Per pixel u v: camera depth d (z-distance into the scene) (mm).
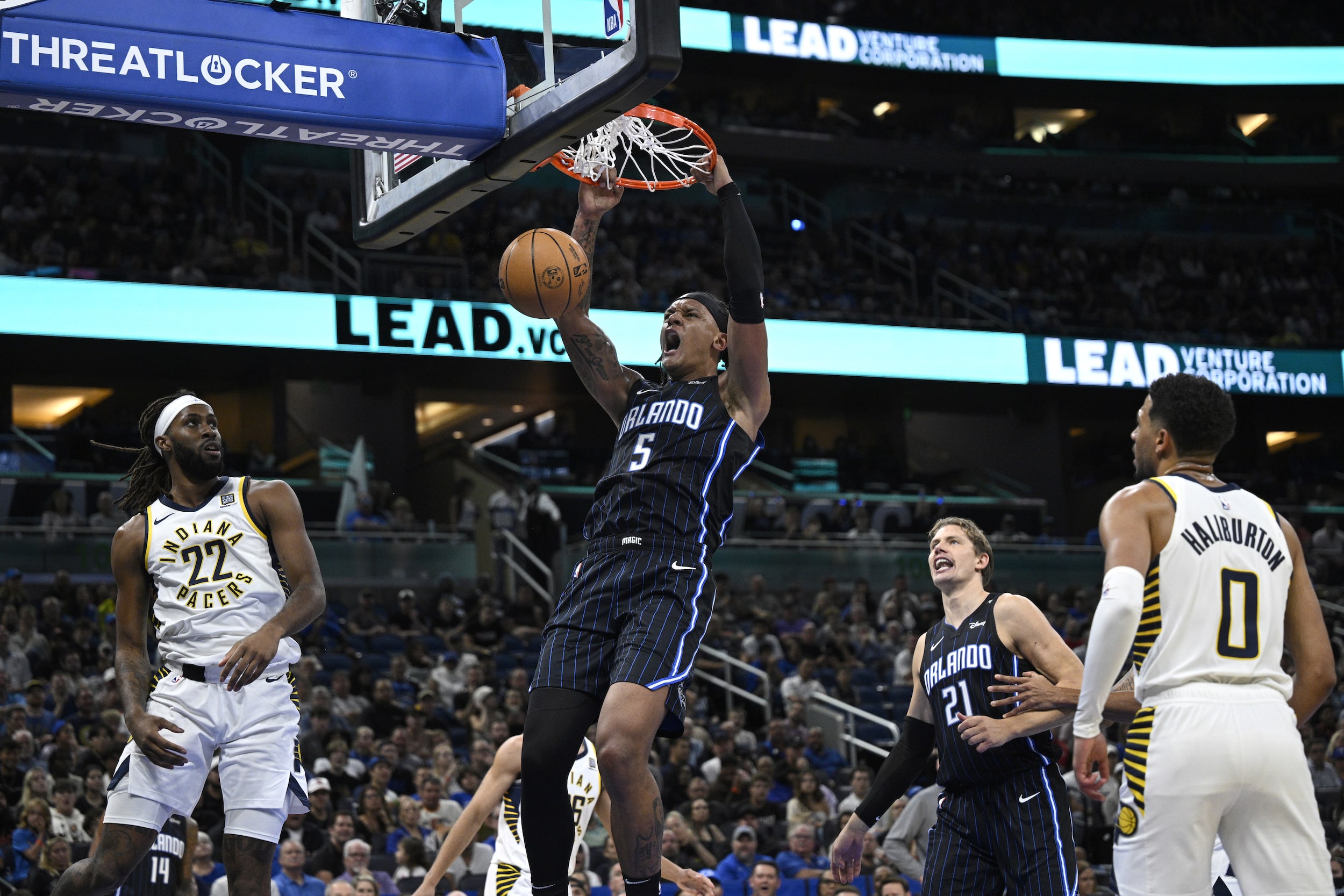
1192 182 27422
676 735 3361
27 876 7871
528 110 3680
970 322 22438
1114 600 3053
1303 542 20922
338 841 8383
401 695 12383
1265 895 3061
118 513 15656
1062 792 4359
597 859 9109
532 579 16875
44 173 20750
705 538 3385
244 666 3508
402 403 21141
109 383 21125
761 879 7793
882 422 24062
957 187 26234
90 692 10656
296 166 22781
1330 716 14477
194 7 3479
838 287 23578
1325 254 27062
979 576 4625
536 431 24906
